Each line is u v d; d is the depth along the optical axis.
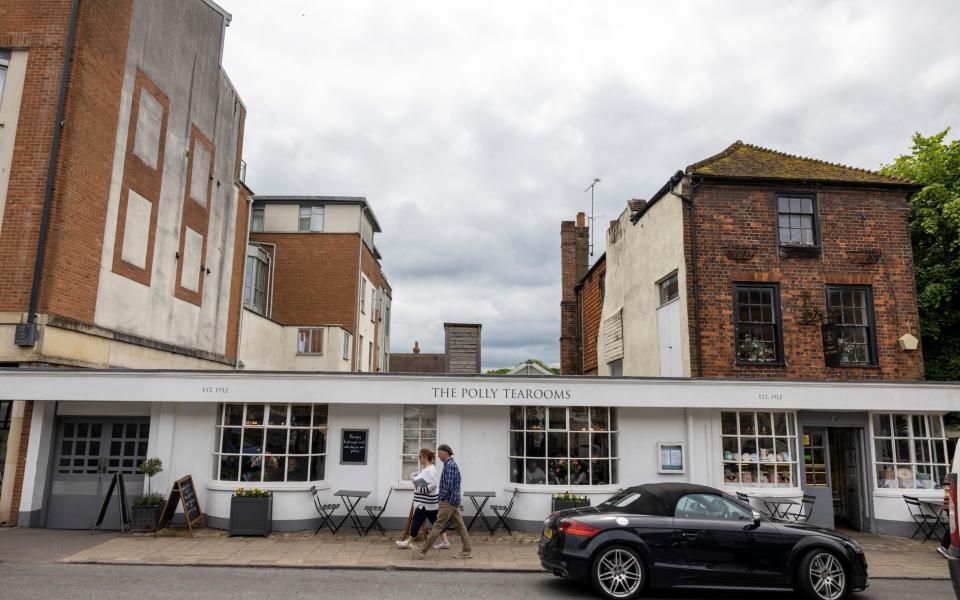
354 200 29.95
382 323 38.75
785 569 7.95
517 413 12.35
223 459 11.73
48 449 11.66
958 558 6.43
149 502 11.23
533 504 11.84
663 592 8.45
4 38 12.48
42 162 12.02
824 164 16.61
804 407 12.30
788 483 12.49
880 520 12.70
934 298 17.31
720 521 8.08
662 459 12.34
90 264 12.82
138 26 14.80
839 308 14.90
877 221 15.25
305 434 11.88
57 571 8.51
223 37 19.61
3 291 11.54
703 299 14.66
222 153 19.86
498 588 8.23
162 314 15.94
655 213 16.91
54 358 11.61
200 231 18.23
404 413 12.30
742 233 14.98
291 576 8.61
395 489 11.91
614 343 20.38
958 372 17.39
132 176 14.52
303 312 29.08
